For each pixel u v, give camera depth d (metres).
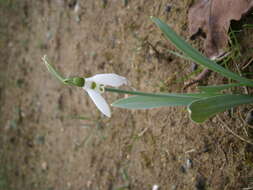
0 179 0.35
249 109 0.15
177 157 0.18
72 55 0.27
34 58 0.31
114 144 0.23
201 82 0.17
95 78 0.12
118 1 0.23
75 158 0.26
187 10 0.18
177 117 0.19
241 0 0.15
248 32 0.15
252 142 0.15
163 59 0.20
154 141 0.20
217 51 0.16
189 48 0.13
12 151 0.34
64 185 0.27
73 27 0.27
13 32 0.35
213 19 0.16
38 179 0.30
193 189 0.17
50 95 0.29
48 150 0.29
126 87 0.22
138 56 0.21
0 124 0.36
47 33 0.30
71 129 0.27
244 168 0.15
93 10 0.25
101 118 0.24
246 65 0.15
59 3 0.29
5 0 0.36
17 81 0.33
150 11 0.21
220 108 0.12
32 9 0.32
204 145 0.17
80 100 0.26
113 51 0.23
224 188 0.16
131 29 0.22
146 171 0.20
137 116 0.21
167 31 0.13
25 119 0.32
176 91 0.19
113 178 0.23
